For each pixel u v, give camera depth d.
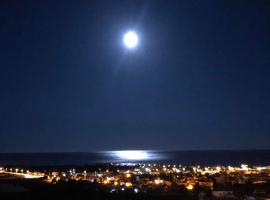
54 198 58.31
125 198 59.22
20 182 79.50
